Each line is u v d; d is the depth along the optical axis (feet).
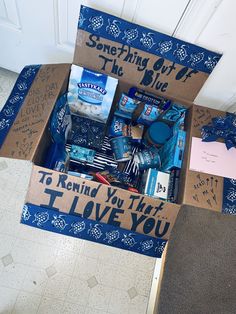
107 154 3.63
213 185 2.90
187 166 2.95
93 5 2.75
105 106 3.45
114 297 3.40
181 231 4.08
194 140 3.07
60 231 3.02
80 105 3.50
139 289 3.51
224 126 3.11
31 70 3.29
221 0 2.27
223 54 2.81
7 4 3.07
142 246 3.08
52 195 2.79
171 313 3.53
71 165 3.43
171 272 3.76
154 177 3.11
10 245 3.37
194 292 3.73
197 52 2.80
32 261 3.35
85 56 3.01
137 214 2.87
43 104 2.93
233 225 4.27
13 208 3.55
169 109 3.47
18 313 3.10
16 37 3.52
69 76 3.16
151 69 3.03
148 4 2.55
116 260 3.60
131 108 3.60
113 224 2.95
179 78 3.06
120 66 3.06
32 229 3.51
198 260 3.95
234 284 3.92
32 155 2.59
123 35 2.77
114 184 3.29
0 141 2.85
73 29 3.17
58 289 3.30
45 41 3.48
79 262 3.48
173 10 2.53
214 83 3.26
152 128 3.62
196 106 3.25
